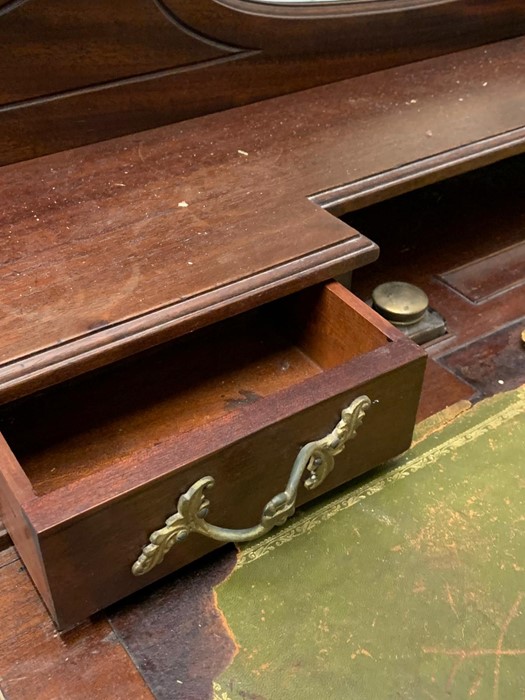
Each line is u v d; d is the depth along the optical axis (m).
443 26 1.13
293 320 0.85
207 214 0.80
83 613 0.62
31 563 0.60
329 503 0.76
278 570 0.71
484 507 0.77
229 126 0.97
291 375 0.84
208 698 0.61
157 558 0.63
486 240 1.16
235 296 0.70
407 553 0.72
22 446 0.75
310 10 1.00
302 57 1.03
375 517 0.75
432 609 0.68
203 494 0.61
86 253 0.74
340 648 0.65
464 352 0.96
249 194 0.83
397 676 0.63
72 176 0.86
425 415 0.87
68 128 0.90
